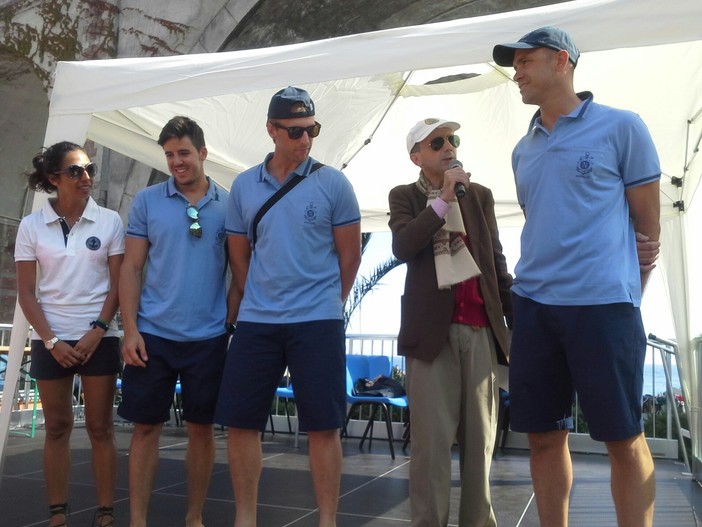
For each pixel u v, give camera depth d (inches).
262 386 115.1
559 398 94.1
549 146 93.7
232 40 364.5
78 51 381.7
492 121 240.5
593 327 88.4
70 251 134.3
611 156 91.2
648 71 185.6
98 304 135.3
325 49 133.6
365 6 349.1
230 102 197.2
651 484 89.5
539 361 93.6
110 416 136.4
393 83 218.1
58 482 136.4
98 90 150.8
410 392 119.4
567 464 96.4
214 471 214.1
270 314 115.0
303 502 172.4
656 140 214.1
